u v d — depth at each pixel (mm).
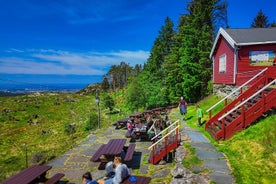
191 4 38562
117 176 7227
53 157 13594
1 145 31031
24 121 55062
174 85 35562
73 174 10375
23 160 20062
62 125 45625
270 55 17516
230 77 19078
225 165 8500
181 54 34969
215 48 22797
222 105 18406
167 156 11281
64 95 117062
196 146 10930
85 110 65500
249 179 7234
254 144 9734
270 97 11664
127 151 11586
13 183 7480
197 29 32031
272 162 8141
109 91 121500
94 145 15031
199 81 30438
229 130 11586
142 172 10125
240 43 17188
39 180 8922
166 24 49281
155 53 48750
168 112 25906
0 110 67500
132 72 110750
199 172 7941
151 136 14922
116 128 20578
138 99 40156
